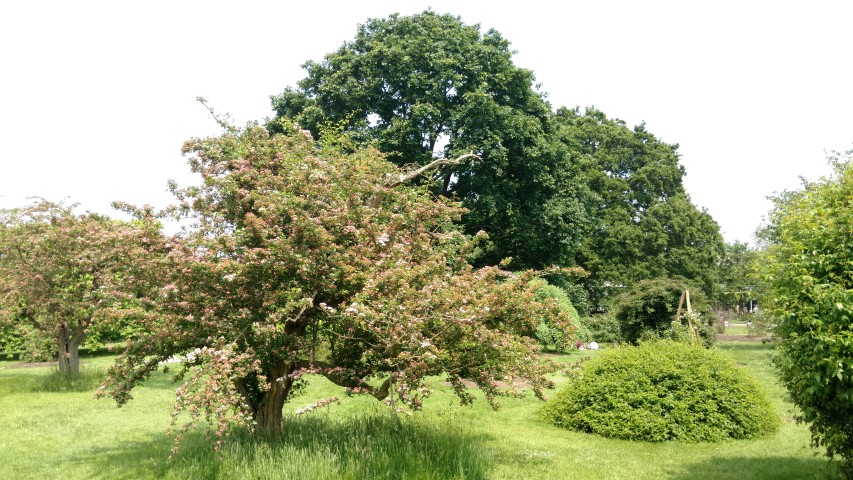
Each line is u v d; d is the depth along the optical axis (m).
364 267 6.83
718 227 38.00
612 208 34.28
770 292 6.28
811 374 5.38
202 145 7.61
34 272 13.47
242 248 6.75
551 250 24.58
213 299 6.73
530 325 7.34
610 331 23.17
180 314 6.72
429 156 21.48
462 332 6.35
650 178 35.28
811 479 6.54
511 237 25.36
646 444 8.42
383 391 6.86
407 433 7.25
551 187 23.58
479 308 6.34
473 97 21.38
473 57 22.94
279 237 6.67
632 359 9.52
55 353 21.42
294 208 6.87
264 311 6.64
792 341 5.69
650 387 9.02
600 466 7.16
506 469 6.86
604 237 33.56
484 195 21.84
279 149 7.89
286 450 6.43
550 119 24.91
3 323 14.30
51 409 11.36
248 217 6.60
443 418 9.73
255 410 7.61
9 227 13.81
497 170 21.39
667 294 17.78
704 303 18.25
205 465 6.46
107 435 9.11
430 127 21.86
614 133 35.66
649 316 18.20
